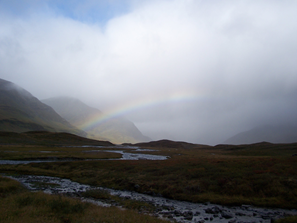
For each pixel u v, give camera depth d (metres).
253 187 27.02
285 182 26.70
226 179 30.69
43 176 44.69
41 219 14.15
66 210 17.08
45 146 134.62
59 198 19.83
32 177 42.88
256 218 18.78
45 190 30.75
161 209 22.05
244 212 20.69
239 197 25.22
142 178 37.38
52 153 87.00
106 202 24.77
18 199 19.84
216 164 44.03
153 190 30.78
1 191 25.91
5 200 19.92
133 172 43.09
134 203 24.17
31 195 22.42
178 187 30.31
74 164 55.53
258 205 22.83
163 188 31.17
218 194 26.97
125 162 57.28
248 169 35.78
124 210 19.28
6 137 153.25
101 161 60.56
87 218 14.98
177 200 26.56
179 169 41.84
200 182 31.00
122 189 33.41
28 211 16.08
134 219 15.40
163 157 92.69
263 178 29.08
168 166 46.44
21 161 64.69
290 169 32.50
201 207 23.05
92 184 37.34
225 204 23.88
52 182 38.12
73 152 98.75
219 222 17.86
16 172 47.91
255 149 114.25
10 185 28.62
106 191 30.45
